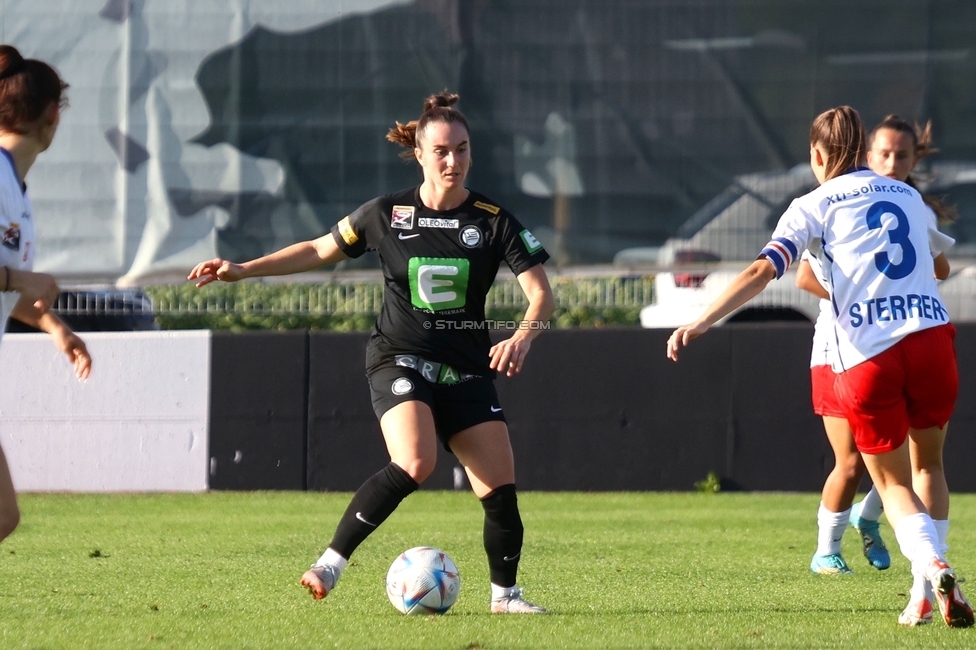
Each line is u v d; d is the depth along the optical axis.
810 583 16.84
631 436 31.39
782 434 31.06
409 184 31.48
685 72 31.31
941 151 31.20
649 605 14.76
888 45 31.20
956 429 30.83
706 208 31.30
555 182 31.48
